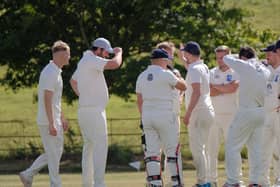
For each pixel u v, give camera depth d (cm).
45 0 7094
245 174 4825
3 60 7306
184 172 5631
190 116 3525
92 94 3481
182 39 7250
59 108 3488
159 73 3400
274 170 3919
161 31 7294
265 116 3500
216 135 3881
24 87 7462
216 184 3859
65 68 7094
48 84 3422
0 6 7231
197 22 7319
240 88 3500
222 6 7488
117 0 7106
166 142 3409
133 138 7606
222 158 6594
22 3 7156
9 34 7106
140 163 6294
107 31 7262
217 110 3909
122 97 7056
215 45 7294
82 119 3497
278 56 3541
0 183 4625
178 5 7300
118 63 3497
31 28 7144
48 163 3494
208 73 3606
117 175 5422
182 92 3719
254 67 3481
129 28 7275
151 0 7125
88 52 3516
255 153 3500
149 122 3400
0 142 7300
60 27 7219
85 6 7056
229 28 7438
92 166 3584
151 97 3400
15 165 6625
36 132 7856
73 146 7100
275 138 3572
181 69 6731
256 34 7569
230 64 3519
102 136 3500
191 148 3638
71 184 4403
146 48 7362
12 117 9525
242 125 3491
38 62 7231
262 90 3472
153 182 3384
